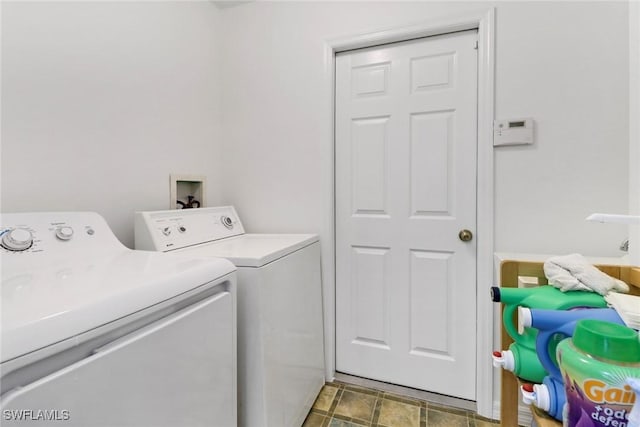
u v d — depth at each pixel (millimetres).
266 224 1871
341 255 1770
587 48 1270
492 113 1397
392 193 1650
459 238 1522
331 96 1719
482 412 1444
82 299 568
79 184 1171
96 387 548
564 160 1312
